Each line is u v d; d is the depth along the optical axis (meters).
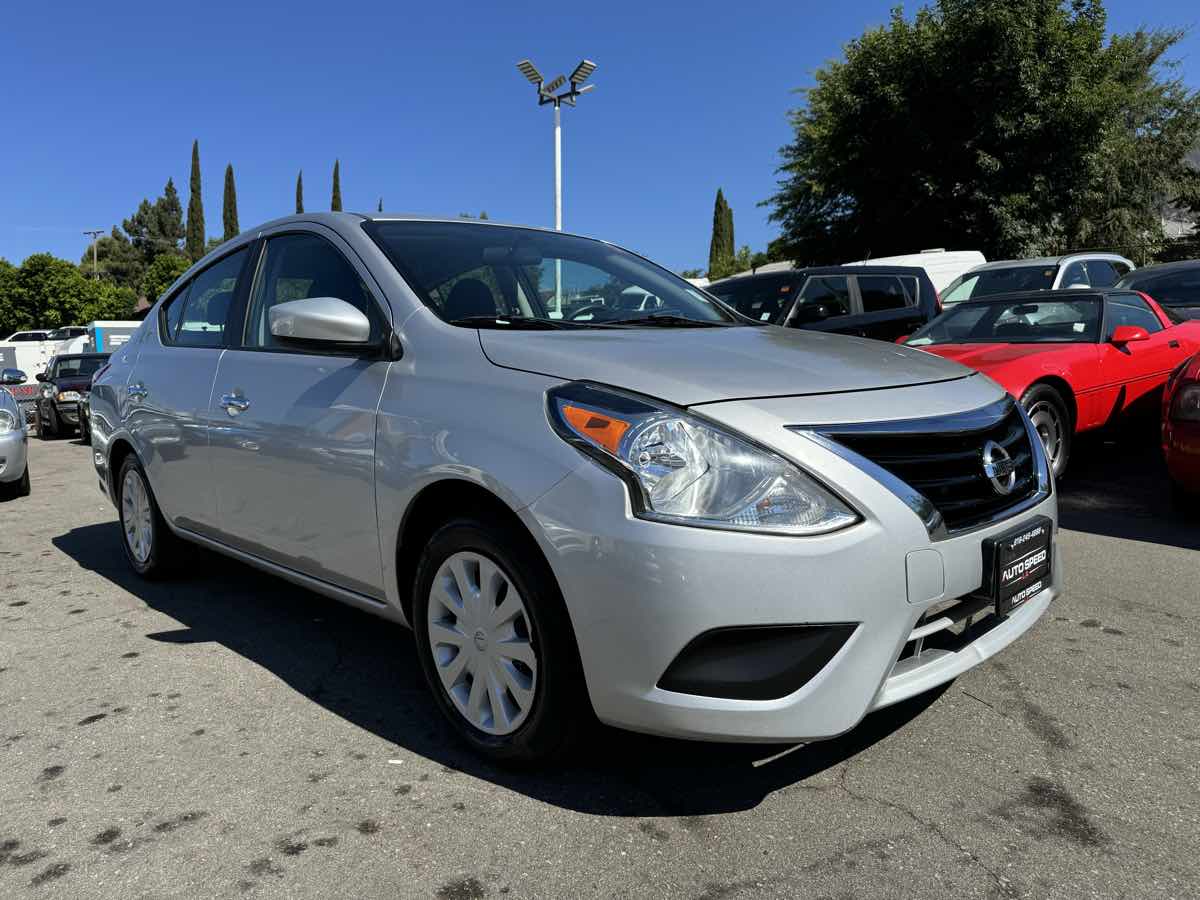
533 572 2.23
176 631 3.67
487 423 2.34
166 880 2.00
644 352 2.44
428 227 3.29
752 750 2.54
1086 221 24.22
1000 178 20.11
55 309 50.72
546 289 3.16
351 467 2.73
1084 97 19.30
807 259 24.84
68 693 3.05
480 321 2.77
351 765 2.50
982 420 2.41
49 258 51.03
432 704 2.91
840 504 2.06
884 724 2.68
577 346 2.47
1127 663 3.11
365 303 2.93
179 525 3.91
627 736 2.64
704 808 2.25
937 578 2.15
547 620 2.22
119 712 2.89
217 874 2.01
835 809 2.23
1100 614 3.60
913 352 2.93
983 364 5.79
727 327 3.13
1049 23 19.25
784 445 2.07
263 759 2.55
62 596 4.22
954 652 2.34
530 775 2.43
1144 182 25.17
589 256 3.55
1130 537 4.74
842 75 21.77
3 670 3.28
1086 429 6.00
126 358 4.37
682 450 2.05
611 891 1.93
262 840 2.14
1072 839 2.09
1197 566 4.22
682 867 2.01
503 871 2.01
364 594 2.85
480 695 2.46
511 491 2.21
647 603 2.00
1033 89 19.31
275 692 3.03
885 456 2.17
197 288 4.00
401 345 2.72
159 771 2.49
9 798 2.36
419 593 2.60
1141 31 26.16
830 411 2.18
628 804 2.27
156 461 3.91
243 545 3.43
